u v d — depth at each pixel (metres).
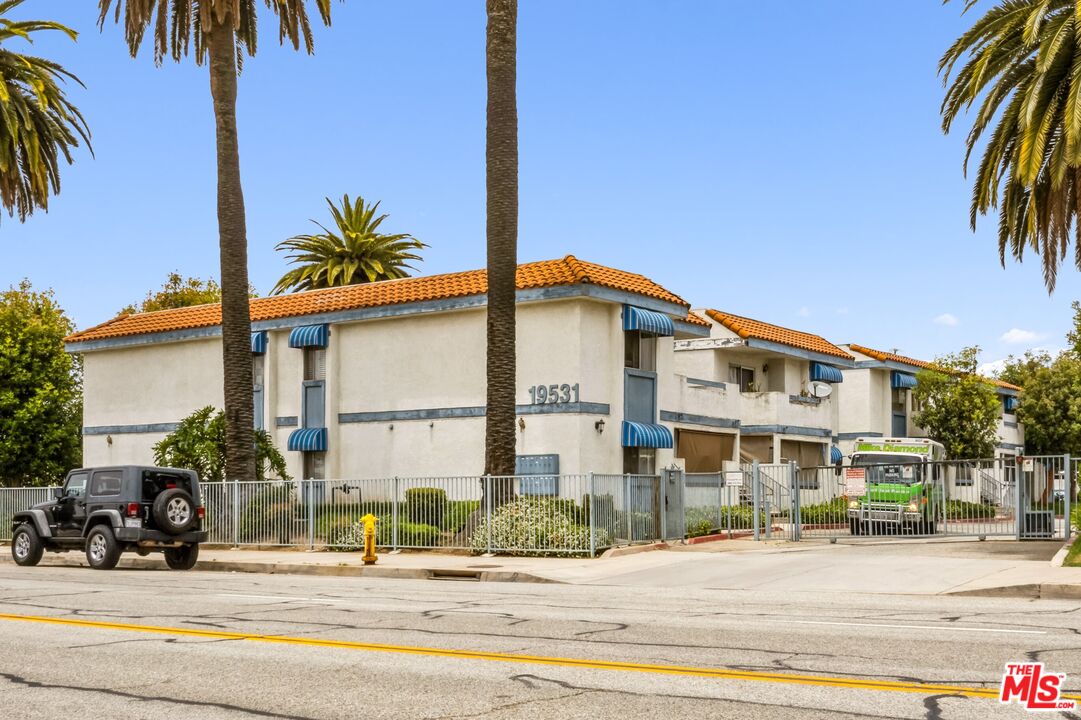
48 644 10.47
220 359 35.47
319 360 33.62
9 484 40.59
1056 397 57.81
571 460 28.36
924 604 13.95
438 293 31.00
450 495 25.59
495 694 7.80
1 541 30.86
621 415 29.66
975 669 8.59
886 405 47.78
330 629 11.40
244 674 8.72
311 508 26.02
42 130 33.56
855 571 18.05
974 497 23.94
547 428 28.86
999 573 16.83
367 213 61.25
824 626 11.35
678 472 25.33
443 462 30.83
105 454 38.00
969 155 22.91
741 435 39.41
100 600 14.80
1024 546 21.55
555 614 12.70
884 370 47.69
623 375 29.88
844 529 25.81
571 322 28.81
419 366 31.58
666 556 21.97
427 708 7.37
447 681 8.31
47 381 41.19
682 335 34.56
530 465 28.94
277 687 8.16
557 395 28.77
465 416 30.55
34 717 7.24
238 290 29.06
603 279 29.00
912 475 24.77
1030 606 13.53
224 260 29.14
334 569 21.61
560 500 23.59
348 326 33.12
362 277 60.66
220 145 29.20
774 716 6.98
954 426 45.84
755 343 38.47
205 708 7.46
